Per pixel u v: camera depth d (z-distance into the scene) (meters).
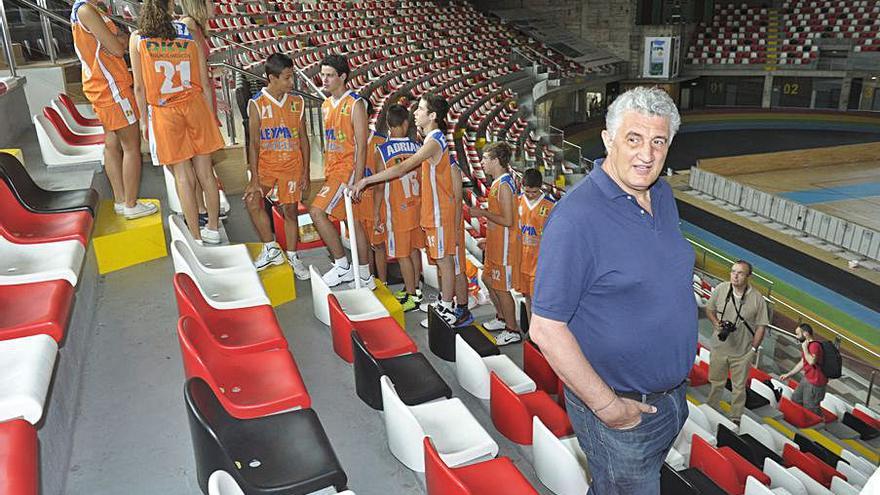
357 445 3.47
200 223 5.05
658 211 1.87
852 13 28.95
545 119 24.39
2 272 3.20
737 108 31.39
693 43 31.39
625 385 1.90
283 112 4.89
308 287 5.19
